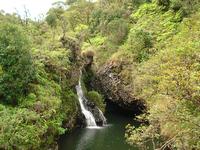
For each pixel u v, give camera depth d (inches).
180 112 655.1
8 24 1187.9
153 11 2113.7
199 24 1239.5
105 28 2449.6
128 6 2449.6
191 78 645.3
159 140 1018.7
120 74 1932.8
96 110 1824.6
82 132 1572.3
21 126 965.8
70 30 2630.4
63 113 1443.2
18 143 906.7
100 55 2210.9
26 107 1107.9
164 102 869.8
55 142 1192.8
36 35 1892.2
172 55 812.6
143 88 1194.0
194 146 659.4
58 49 1738.4
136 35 1860.2
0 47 1141.7
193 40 1040.8
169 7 2020.2
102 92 2128.4
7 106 1088.2
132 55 1861.5
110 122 1824.6
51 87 1357.0
